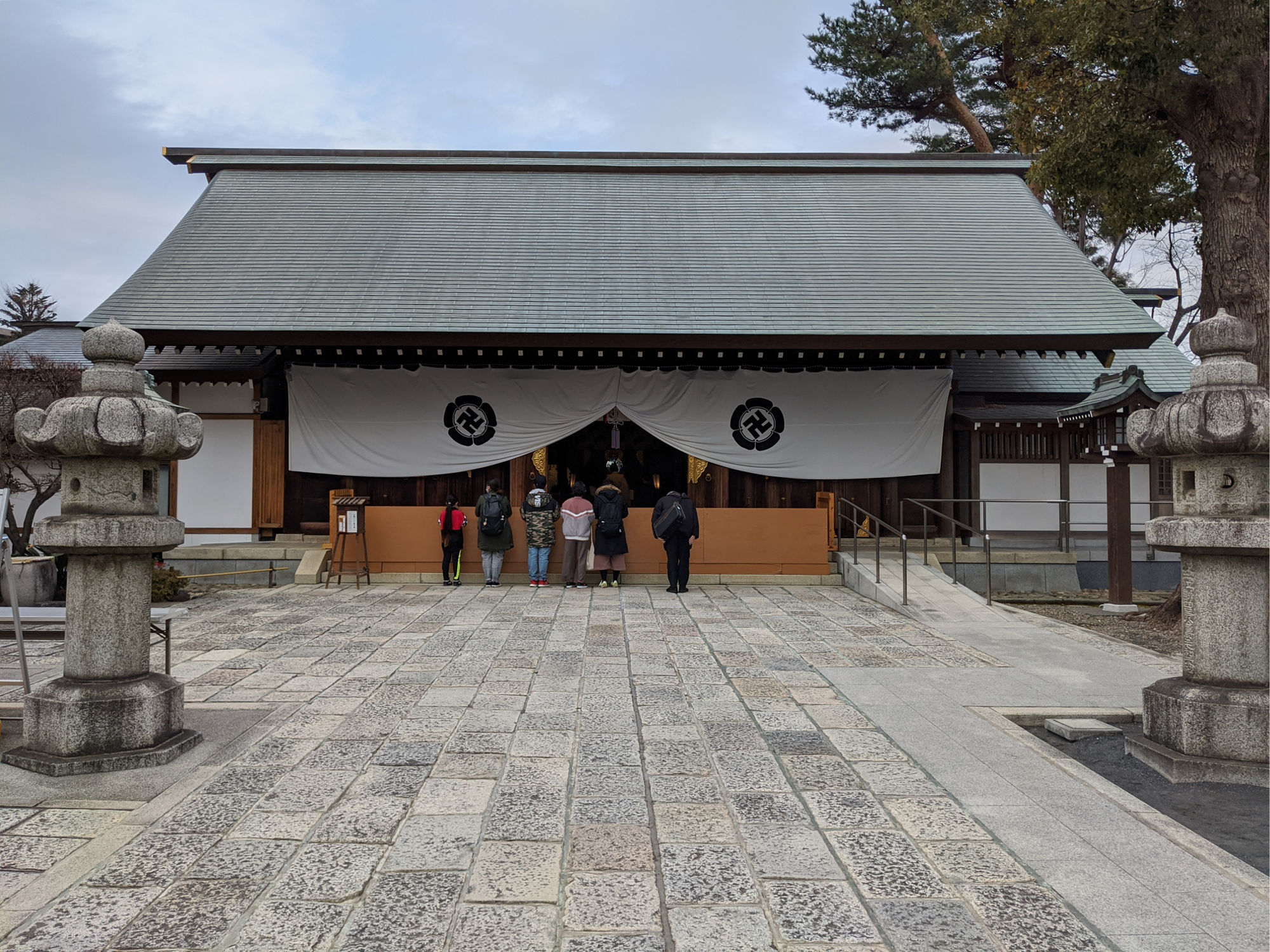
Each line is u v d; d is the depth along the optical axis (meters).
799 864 3.33
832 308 13.79
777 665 7.15
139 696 4.57
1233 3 8.59
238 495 14.53
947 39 23.45
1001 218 16.97
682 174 18.77
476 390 14.46
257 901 3.01
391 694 6.08
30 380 13.42
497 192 17.73
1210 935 2.81
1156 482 14.73
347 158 18.73
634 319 13.35
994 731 5.20
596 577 13.33
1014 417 14.77
